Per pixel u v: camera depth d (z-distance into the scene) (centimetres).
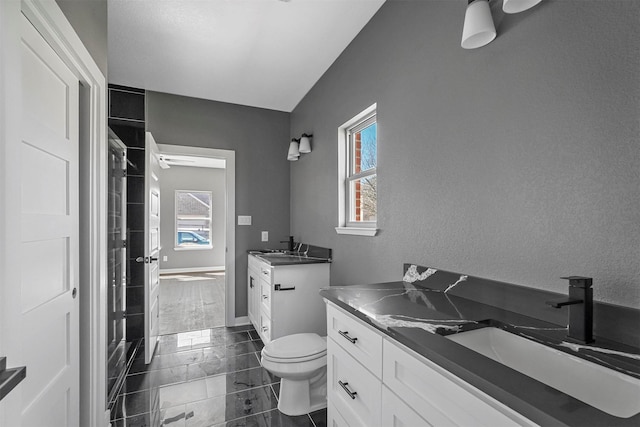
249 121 365
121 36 225
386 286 165
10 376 78
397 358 96
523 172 115
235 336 314
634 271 85
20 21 90
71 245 137
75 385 141
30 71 105
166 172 695
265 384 218
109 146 212
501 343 104
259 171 369
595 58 94
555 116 104
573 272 99
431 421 82
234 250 354
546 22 107
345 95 246
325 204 282
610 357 78
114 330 219
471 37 128
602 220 92
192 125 339
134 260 299
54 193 123
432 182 160
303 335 205
